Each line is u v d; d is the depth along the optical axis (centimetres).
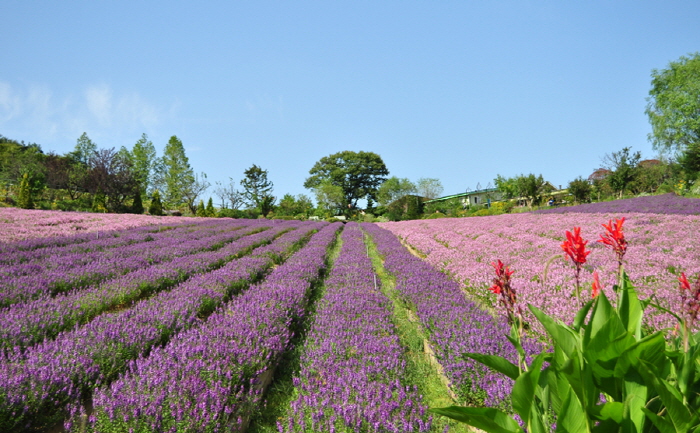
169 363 420
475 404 434
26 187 3428
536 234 1808
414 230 2669
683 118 4056
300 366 507
